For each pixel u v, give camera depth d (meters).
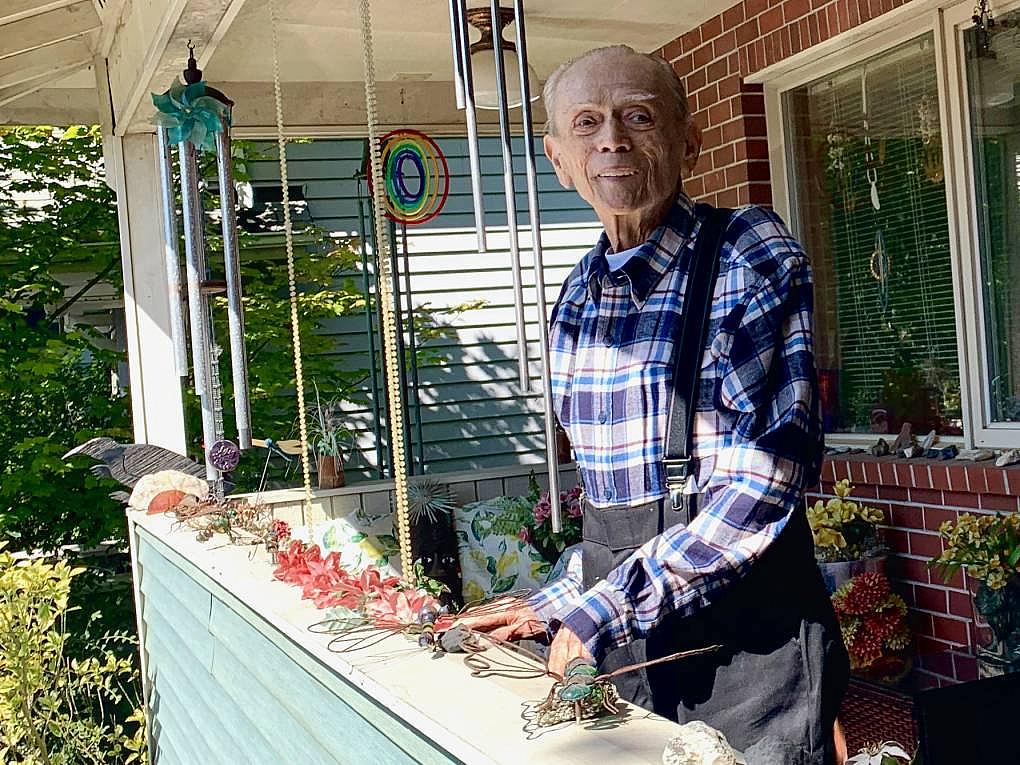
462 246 7.71
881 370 4.14
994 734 1.69
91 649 6.28
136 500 4.11
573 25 4.65
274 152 7.49
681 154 1.72
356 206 7.61
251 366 7.20
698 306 1.65
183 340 3.68
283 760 2.28
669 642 1.64
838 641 1.66
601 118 1.67
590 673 1.28
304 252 7.52
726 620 1.62
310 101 5.37
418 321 7.63
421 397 7.70
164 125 3.21
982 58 3.61
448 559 4.64
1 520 6.86
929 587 3.73
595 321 1.77
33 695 5.00
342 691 1.77
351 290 7.50
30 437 7.23
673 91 1.70
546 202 7.89
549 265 7.91
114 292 8.04
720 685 1.63
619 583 1.50
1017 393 3.60
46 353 7.08
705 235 1.69
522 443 7.87
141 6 3.68
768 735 1.60
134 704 6.23
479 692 1.41
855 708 3.10
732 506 1.50
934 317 3.89
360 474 7.59
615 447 1.71
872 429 4.19
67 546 7.47
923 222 3.91
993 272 3.65
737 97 4.53
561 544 4.67
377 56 4.97
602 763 1.12
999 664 3.09
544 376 1.42
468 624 1.65
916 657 3.50
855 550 3.78
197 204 3.43
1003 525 3.09
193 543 3.06
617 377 1.72
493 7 1.46
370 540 4.50
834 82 4.26
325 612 1.92
